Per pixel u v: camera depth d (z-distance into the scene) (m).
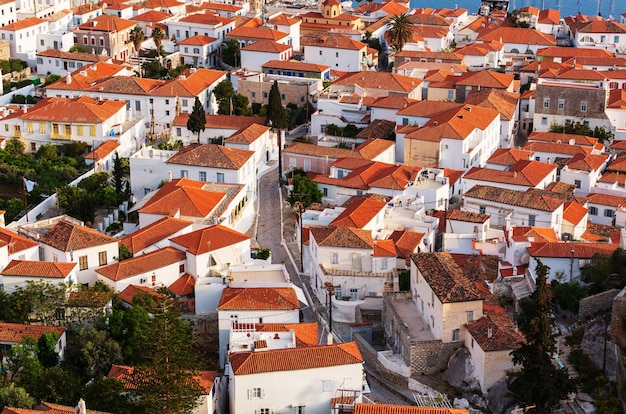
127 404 108.12
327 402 111.12
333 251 142.88
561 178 184.75
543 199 162.38
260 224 171.62
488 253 151.88
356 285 141.12
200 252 141.88
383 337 134.88
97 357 118.12
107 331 124.44
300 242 156.62
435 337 123.50
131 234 151.00
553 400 107.62
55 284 131.50
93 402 107.88
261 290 129.75
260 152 198.50
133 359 121.25
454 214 159.38
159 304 128.38
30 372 111.31
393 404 113.81
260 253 153.75
